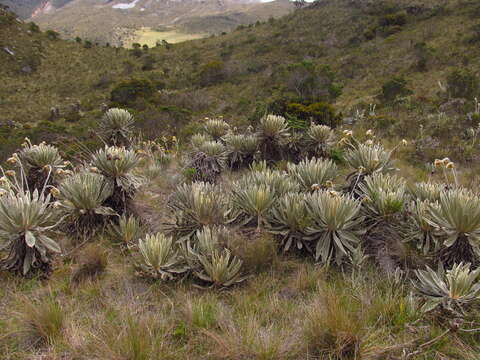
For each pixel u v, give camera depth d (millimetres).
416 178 5957
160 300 2871
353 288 2812
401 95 16109
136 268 3207
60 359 2174
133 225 3799
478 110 9102
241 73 35375
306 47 39062
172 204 4156
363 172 4375
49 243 3170
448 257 3082
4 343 2340
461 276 2496
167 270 3146
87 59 53312
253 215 3766
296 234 3525
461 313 2486
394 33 33031
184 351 2236
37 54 50844
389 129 9328
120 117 7305
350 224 3365
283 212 3557
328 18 46656
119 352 2115
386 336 2316
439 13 33688
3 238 3111
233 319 2598
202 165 5949
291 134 7070
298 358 2193
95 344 2227
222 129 8180
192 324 2504
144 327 2344
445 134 7965
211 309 2684
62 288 2992
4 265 3131
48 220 3395
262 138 6793
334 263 3373
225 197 4273
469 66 19078
